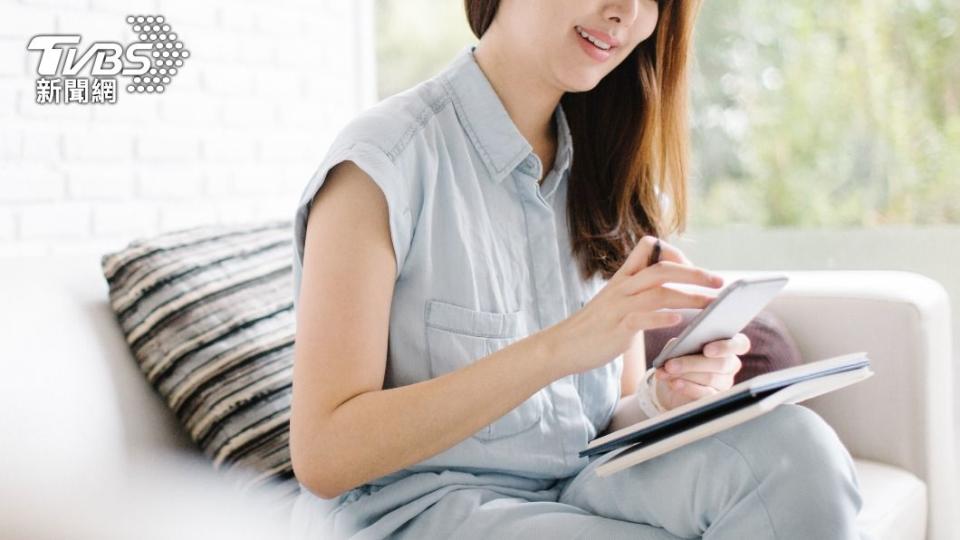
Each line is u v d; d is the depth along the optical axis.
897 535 1.58
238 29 2.45
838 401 1.88
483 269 1.29
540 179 1.46
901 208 3.14
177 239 1.72
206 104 2.37
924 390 1.82
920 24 3.07
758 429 1.05
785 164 3.32
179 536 1.21
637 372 1.64
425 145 1.27
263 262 1.77
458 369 1.15
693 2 1.52
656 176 1.58
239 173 2.45
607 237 1.48
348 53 2.78
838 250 3.11
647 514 1.13
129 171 2.20
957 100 3.03
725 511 1.05
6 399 1.42
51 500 1.21
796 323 1.92
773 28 3.31
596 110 1.52
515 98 1.39
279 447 1.58
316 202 1.22
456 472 1.26
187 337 1.61
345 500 1.29
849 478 1.03
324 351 1.13
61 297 1.61
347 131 1.25
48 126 2.05
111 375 1.57
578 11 1.30
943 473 1.88
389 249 1.19
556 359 1.11
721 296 1.03
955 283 2.93
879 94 3.15
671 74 1.55
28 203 2.01
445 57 3.54
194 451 1.62
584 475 1.27
